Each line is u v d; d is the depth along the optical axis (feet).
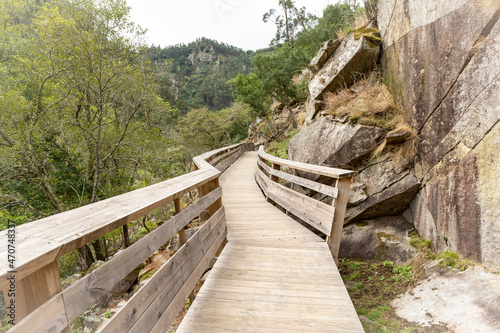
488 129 9.61
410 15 15.58
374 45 20.98
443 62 12.34
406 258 13.34
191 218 7.25
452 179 11.53
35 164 29.66
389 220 15.79
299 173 21.03
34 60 29.12
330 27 50.26
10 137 29.68
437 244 12.44
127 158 38.27
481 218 9.78
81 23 33.53
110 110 39.32
